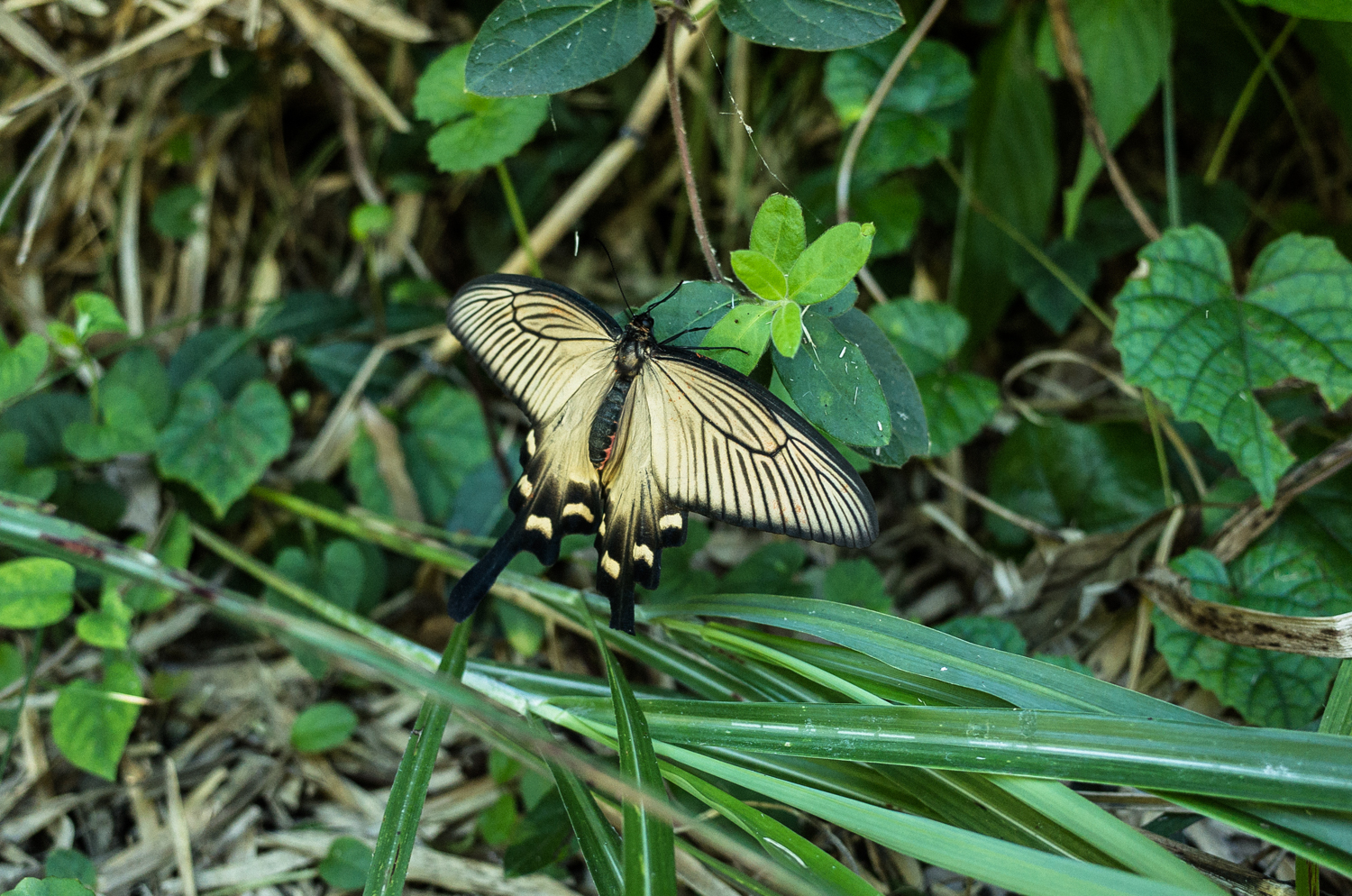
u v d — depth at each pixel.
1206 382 0.55
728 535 0.63
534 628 0.60
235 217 0.67
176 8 0.61
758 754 0.53
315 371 0.64
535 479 0.53
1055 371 0.66
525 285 0.52
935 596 0.62
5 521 0.53
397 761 0.59
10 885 0.56
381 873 0.50
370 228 0.62
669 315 0.52
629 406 0.52
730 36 0.65
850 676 0.52
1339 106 0.62
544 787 0.57
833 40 0.51
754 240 0.51
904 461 0.52
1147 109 0.68
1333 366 0.54
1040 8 0.62
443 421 0.64
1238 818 0.49
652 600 0.59
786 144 0.68
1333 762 0.48
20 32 0.60
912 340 0.60
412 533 0.61
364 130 0.67
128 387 0.61
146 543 0.61
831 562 0.63
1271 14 0.65
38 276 0.65
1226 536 0.57
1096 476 0.61
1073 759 0.49
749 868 0.55
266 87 0.65
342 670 0.60
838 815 0.50
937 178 0.66
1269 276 0.56
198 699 0.60
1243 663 0.56
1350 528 0.57
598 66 0.51
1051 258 0.64
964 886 0.55
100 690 0.57
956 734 0.50
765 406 0.50
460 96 0.57
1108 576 0.58
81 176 0.65
